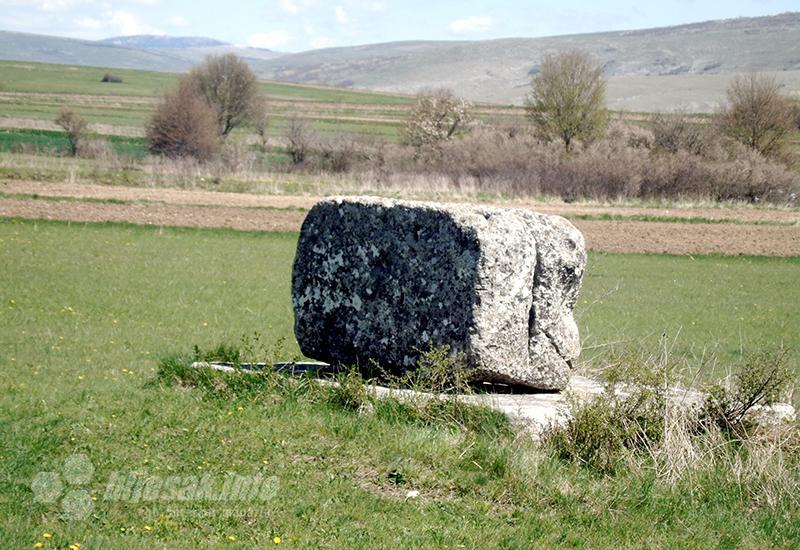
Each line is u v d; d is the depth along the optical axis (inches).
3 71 6712.6
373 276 436.1
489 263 407.2
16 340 613.0
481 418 391.2
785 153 2556.6
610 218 1710.1
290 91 6565.0
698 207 1952.5
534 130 2672.2
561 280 432.1
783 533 346.0
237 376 434.3
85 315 724.7
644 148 2431.1
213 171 2074.3
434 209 421.4
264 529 286.5
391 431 376.8
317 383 422.6
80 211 1449.3
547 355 428.8
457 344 410.9
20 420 367.2
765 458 390.0
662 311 933.8
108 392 429.4
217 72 3107.8
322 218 452.8
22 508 281.6
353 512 304.5
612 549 308.8
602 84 2603.3
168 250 1159.6
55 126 3129.9
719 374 604.1
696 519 345.1
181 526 283.3
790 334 831.7
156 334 665.6
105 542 263.0
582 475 365.1
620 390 449.7
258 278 982.4
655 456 382.9
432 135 2723.9
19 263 973.2
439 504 323.0
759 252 1434.5
